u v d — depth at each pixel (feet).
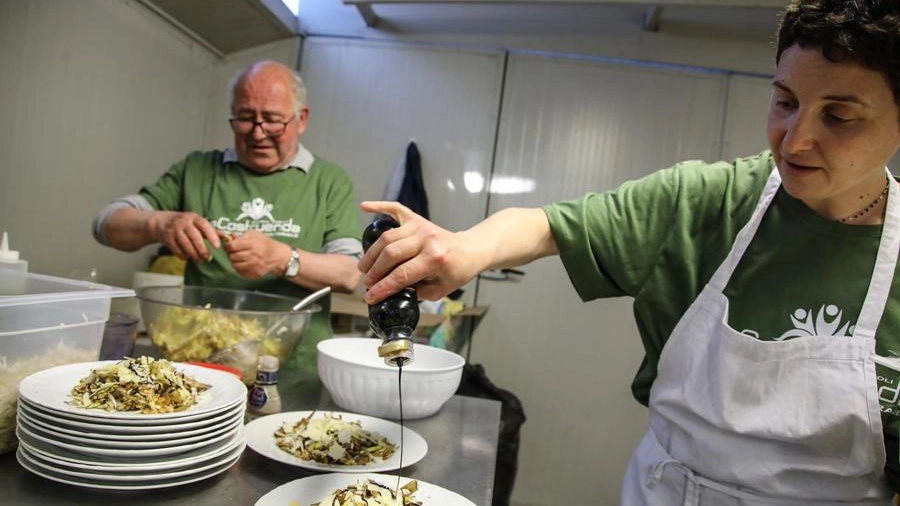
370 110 10.23
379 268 2.37
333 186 5.73
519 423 8.75
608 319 10.09
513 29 10.12
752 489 2.83
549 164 10.06
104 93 7.06
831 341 2.64
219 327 3.69
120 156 7.51
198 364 3.27
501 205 10.11
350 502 2.32
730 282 2.92
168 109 8.46
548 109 10.07
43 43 6.07
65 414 2.21
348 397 3.62
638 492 3.24
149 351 4.35
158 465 2.26
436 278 2.47
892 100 2.10
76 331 2.95
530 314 10.19
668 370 3.10
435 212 10.13
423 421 3.79
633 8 9.78
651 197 3.15
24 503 2.21
